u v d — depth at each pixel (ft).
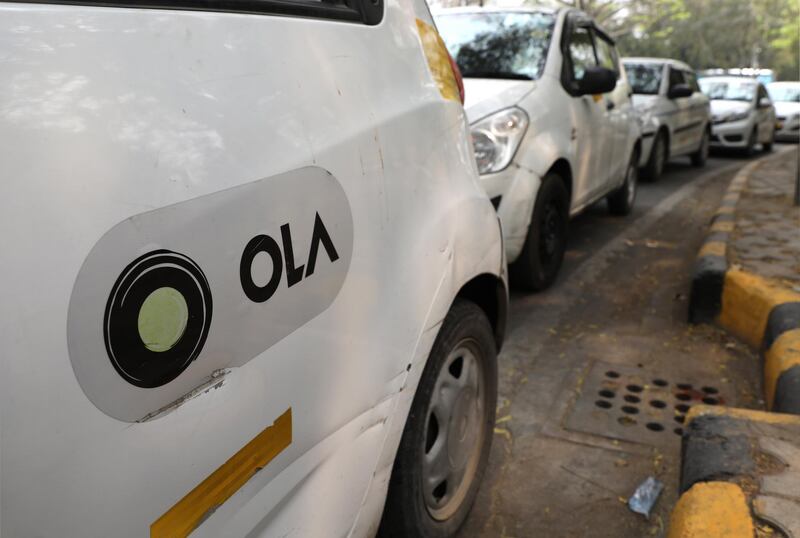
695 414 7.92
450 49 16.98
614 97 20.75
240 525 4.00
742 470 6.66
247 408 3.94
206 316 3.61
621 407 10.51
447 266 6.23
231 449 3.85
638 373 11.64
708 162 43.47
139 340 3.24
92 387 3.03
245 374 3.92
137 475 3.27
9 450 2.73
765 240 15.49
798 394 8.82
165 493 3.43
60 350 2.89
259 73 4.19
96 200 3.06
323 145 4.56
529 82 15.57
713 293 13.34
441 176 6.31
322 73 4.78
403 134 5.63
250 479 4.05
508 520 7.99
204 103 3.73
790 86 63.72
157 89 3.48
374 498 5.47
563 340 13.16
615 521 7.95
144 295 3.25
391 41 5.93
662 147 33.01
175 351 3.43
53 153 2.95
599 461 9.09
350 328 4.87
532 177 14.16
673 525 6.31
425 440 6.38
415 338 5.72
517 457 9.20
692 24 138.31
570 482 8.65
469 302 7.29
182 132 3.55
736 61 150.51
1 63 2.89
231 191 3.76
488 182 13.51
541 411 10.43
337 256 4.68
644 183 32.78
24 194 2.82
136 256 3.20
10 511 2.75
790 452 6.97
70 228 2.94
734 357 12.05
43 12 3.11
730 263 13.76
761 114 47.37
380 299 5.22
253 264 3.91
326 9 5.12
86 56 3.20
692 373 11.57
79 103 3.10
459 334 6.86
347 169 4.79
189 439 3.55
